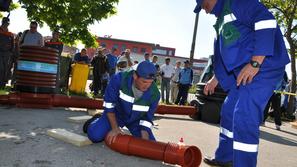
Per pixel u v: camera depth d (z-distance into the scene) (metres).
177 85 14.36
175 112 8.67
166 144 3.64
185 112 8.78
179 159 3.47
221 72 3.72
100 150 4.11
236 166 3.22
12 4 14.09
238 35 3.31
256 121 3.18
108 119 4.20
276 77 3.28
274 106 9.56
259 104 3.20
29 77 6.63
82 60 11.63
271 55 3.09
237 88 3.53
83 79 11.56
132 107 4.09
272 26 3.09
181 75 12.86
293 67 15.62
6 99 6.65
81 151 3.97
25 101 6.69
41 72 6.68
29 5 13.00
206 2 3.54
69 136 4.33
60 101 7.10
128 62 11.29
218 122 8.73
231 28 3.34
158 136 5.67
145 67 3.79
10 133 4.46
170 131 6.31
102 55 11.74
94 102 7.33
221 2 3.48
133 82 4.03
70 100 7.15
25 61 6.61
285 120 14.23
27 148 3.84
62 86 11.10
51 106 7.07
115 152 4.08
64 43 13.91
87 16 13.36
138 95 4.06
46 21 13.42
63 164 3.45
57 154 3.75
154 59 13.26
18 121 5.28
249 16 3.20
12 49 8.62
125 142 3.81
